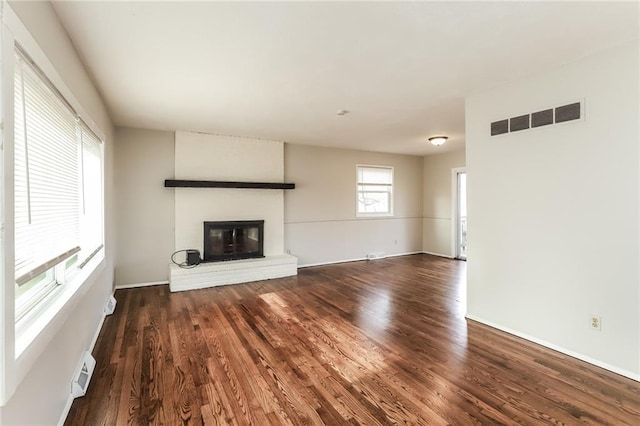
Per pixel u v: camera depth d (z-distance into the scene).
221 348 2.74
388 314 3.59
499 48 2.34
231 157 5.36
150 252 4.86
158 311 3.69
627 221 2.28
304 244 6.27
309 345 2.80
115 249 4.54
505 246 3.05
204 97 3.38
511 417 1.85
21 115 1.36
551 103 2.68
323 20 1.97
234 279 4.98
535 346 2.76
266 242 5.73
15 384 1.16
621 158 2.30
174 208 5.00
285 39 2.20
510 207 3.00
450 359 2.55
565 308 2.62
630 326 2.28
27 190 1.38
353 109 3.84
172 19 1.94
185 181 4.85
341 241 6.73
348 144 6.21
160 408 1.93
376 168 7.20
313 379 2.26
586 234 2.49
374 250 7.17
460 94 3.32
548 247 2.73
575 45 2.30
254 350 2.71
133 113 3.93
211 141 5.20
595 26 2.06
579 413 1.88
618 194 2.32
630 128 2.25
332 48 2.34
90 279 2.48
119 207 4.64
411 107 3.75
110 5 1.79
